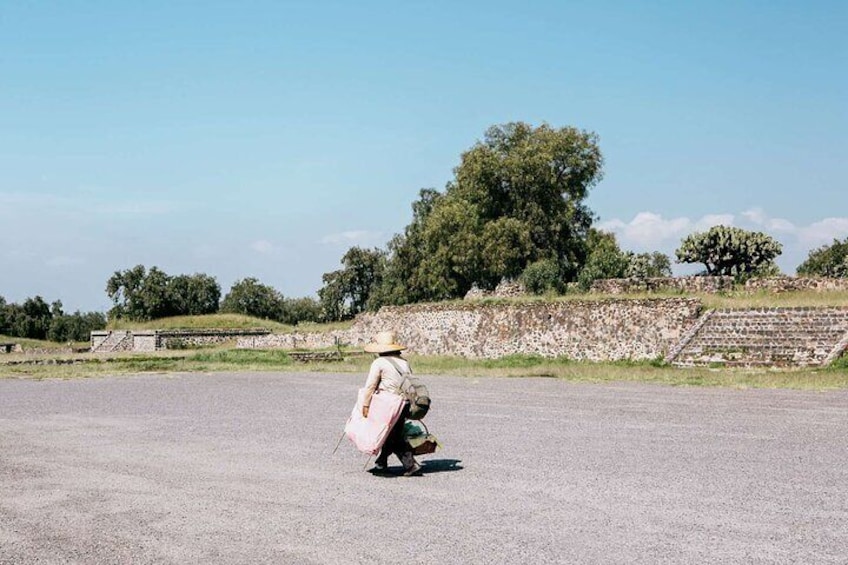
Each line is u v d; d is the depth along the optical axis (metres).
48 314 113.25
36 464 12.14
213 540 7.72
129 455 12.90
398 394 11.12
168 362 45.94
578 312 46.97
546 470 11.18
